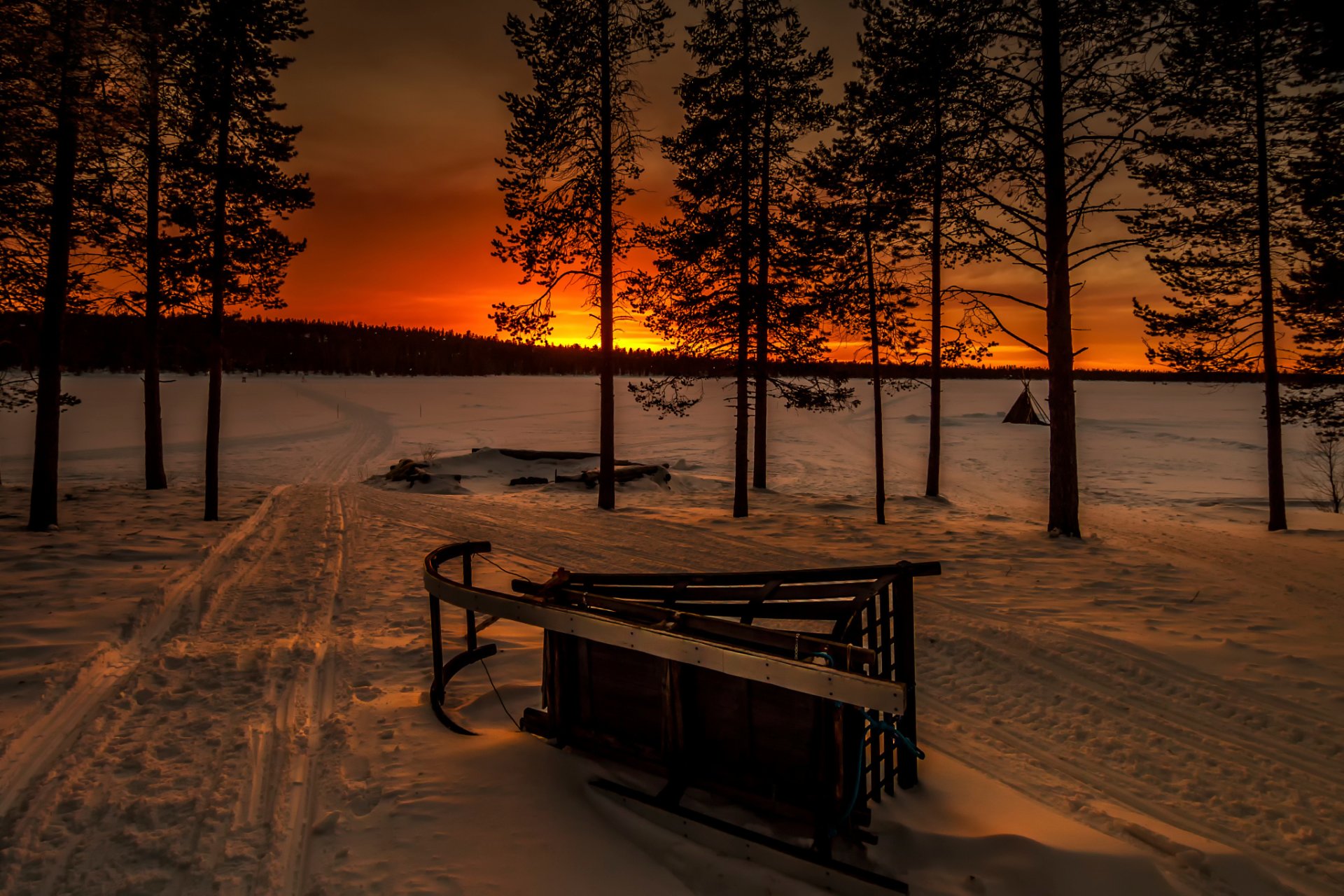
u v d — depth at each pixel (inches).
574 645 144.6
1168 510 741.9
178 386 3120.1
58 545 386.3
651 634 123.6
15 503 553.0
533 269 618.8
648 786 130.5
